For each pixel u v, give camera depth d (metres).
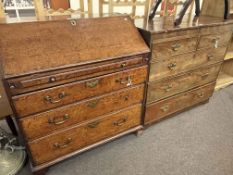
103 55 1.06
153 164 1.36
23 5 2.32
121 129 1.44
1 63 0.85
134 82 1.27
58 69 0.94
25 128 1.00
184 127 1.71
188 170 1.33
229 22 1.57
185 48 1.42
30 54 0.91
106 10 2.67
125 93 1.28
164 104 1.60
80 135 1.24
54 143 1.16
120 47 1.13
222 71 2.56
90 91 1.11
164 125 1.72
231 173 1.31
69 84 1.01
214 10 1.88
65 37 1.02
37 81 0.91
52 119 1.07
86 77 1.05
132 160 1.39
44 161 1.18
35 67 0.89
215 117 1.85
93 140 1.33
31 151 1.10
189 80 1.64
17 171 1.26
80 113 1.15
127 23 1.23
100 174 1.28
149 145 1.51
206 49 1.57
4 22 0.97
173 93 1.60
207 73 1.75
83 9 2.05
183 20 1.57
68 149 1.24
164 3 2.29
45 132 1.09
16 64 0.87
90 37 1.08
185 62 1.50
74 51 1.01
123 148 1.48
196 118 1.83
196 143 1.55
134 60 1.17
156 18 1.66
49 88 0.96
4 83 0.84
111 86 1.18
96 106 1.19
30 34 0.95
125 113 1.38
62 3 2.50
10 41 0.90
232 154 1.46
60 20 1.05
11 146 1.30
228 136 1.62
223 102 2.09
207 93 1.93
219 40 1.61
